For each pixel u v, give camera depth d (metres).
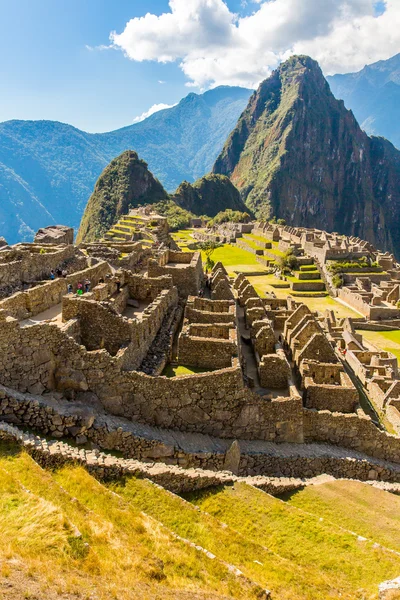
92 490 17.75
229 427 26.30
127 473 19.98
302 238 163.62
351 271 131.50
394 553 18.75
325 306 109.81
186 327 29.92
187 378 24.81
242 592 14.44
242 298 45.44
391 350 75.69
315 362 34.44
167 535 16.31
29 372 21.98
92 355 23.12
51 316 26.70
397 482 28.66
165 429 24.64
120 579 13.24
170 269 39.00
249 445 26.27
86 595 12.09
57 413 20.77
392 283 120.12
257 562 16.72
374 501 23.92
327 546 18.89
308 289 125.56
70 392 22.94
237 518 19.94
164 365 27.66
